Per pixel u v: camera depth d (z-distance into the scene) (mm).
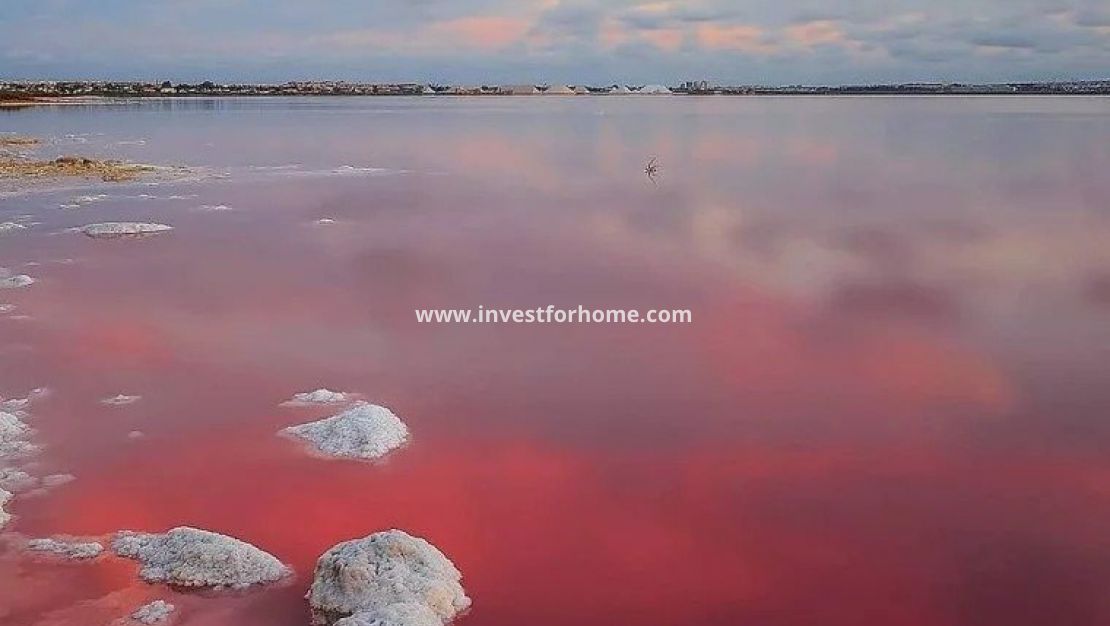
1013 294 19547
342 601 8133
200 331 16453
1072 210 30734
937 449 11891
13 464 11086
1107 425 12570
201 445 11703
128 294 18875
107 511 10008
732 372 14648
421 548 8648
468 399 13438
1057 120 86188
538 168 44906
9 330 16297
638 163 47562
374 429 11836
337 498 10453
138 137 61812
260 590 8594
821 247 24641
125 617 8156
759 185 38250
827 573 9242
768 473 11258
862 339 16391
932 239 25719
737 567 9297
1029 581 9133
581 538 9766
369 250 23828
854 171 43156
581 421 12727
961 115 102000
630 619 8492
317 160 47750
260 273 20984
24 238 24453
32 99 125625
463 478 10984
